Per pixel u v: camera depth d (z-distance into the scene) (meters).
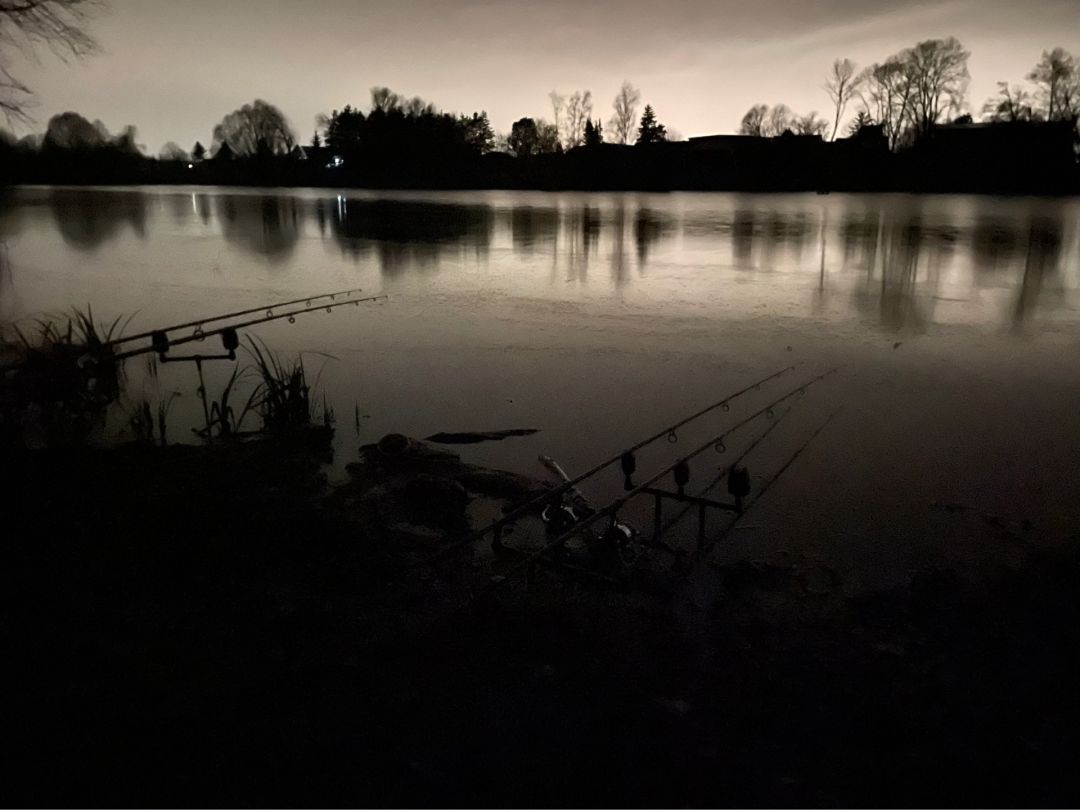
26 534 5.41
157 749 3.36
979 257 23.52
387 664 4.10
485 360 11.52
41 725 3.49
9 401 7.89
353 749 3.42
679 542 6.00
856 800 3.23
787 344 12.63
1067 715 3.79
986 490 6.94
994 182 61.12
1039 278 19.61
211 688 3.82
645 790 3.25
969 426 8.63
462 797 3.17
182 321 14.78
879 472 7.36
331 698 3.78
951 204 48.34
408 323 14.21
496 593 5.02
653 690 3.95
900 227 32.97
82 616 4.44
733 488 6.20
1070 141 59.91
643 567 5.50
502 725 3.62
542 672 4.06
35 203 50.34
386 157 85.12
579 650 4.30
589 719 3.69
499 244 27.89
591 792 3.23
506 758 3.40
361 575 5.13
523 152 89.50
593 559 5.55
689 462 7.70
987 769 3.41
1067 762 3.46
